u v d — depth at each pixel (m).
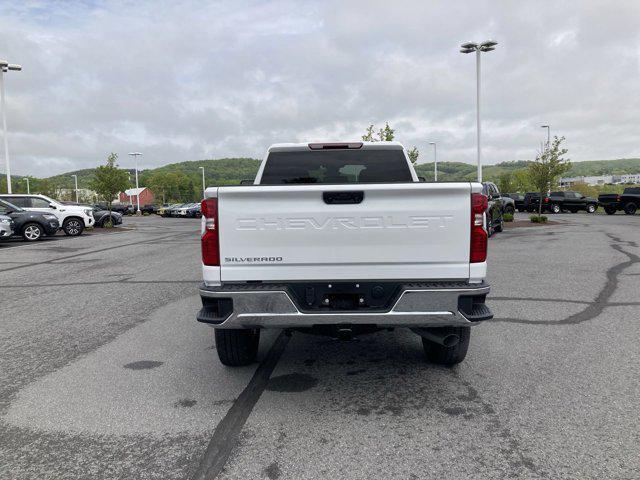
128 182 32.84
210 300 3.91
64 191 93.62
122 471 2.99
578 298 7.47
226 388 4.27
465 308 3.73
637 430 3.38
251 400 4.01
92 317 6.92
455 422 3.55
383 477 2.86
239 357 4.64
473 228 3.77
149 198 127.25
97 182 31.92
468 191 3.74
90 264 12.55
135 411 3.84
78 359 5.12
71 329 6.31
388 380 4.39
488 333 5.71
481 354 5.02
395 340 5.64
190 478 2.89
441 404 3.86
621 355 4.92
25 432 3.52
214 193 3.78
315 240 3.79
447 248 3.78
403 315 3.71
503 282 8.83
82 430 3.54
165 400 4.04
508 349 5.15
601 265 10.75
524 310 6.76
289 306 3.73
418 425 3.52
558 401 3.88
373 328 3.97
